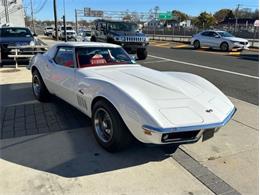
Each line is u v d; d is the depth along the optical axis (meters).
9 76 8.59
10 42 11.19
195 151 3.77
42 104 5.74
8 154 3.62
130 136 3.48
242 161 3.54
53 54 5.32
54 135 4.20
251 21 58.28
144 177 3.15
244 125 4.71
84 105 4.11
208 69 10.80
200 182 3.09
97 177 3.13
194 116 3.19
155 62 13.03
